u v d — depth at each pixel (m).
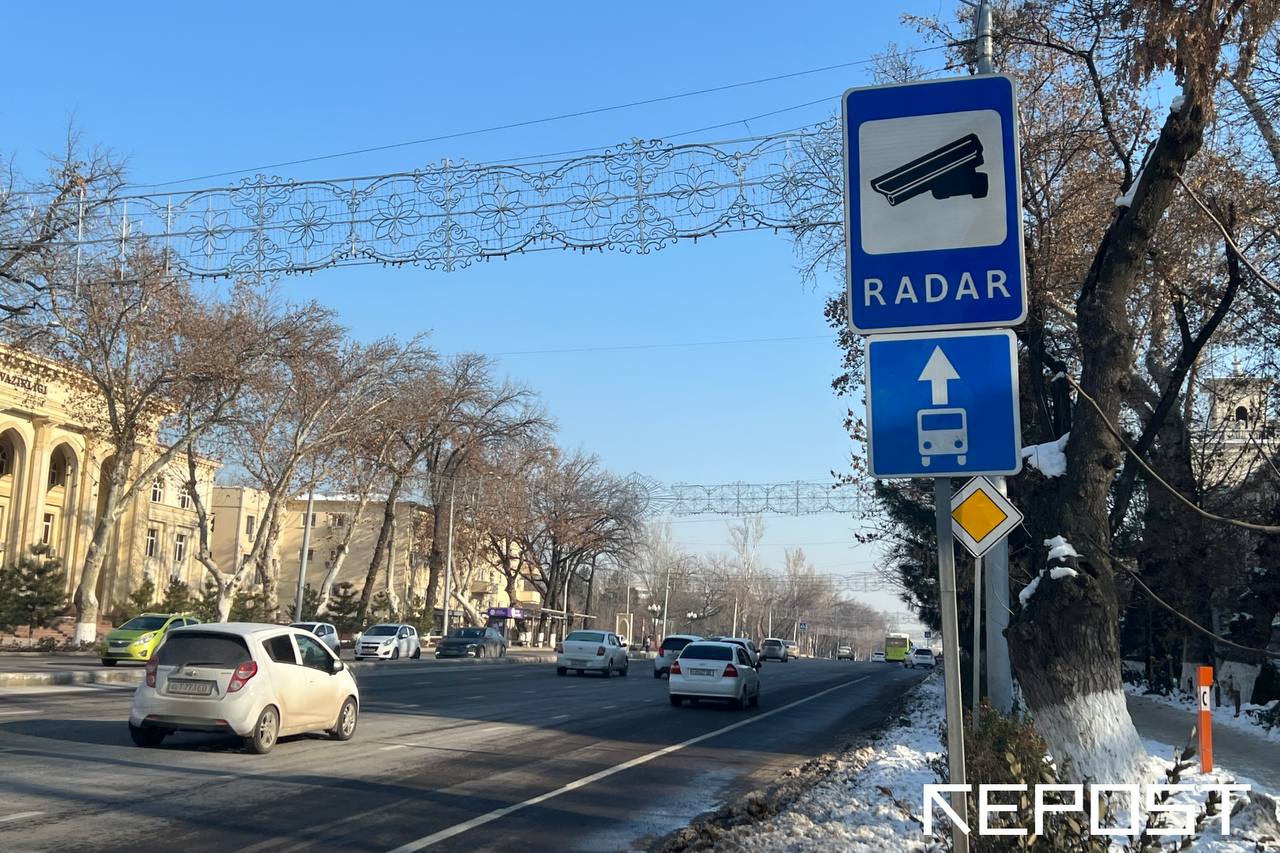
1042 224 14.22
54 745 13.02
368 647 45.91
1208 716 12.27
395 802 10.32
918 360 4.81
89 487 55.53
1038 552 10.02
